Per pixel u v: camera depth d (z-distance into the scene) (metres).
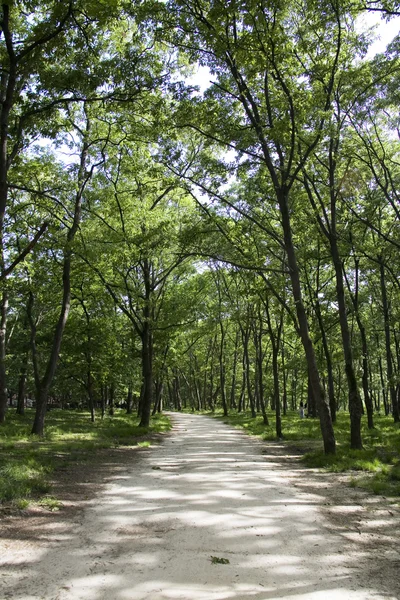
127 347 29.83
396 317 23.84
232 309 32.31
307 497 7.66
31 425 20.80
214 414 45.84
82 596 3.70
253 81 13.55
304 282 22.38
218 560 4.54
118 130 15.42
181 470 10.40
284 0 11.30
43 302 23.02
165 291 26.69
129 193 19.53
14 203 17.34
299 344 31.28
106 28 12.11
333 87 14.57
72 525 5.77
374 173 17.19
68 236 16.94
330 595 3.79
